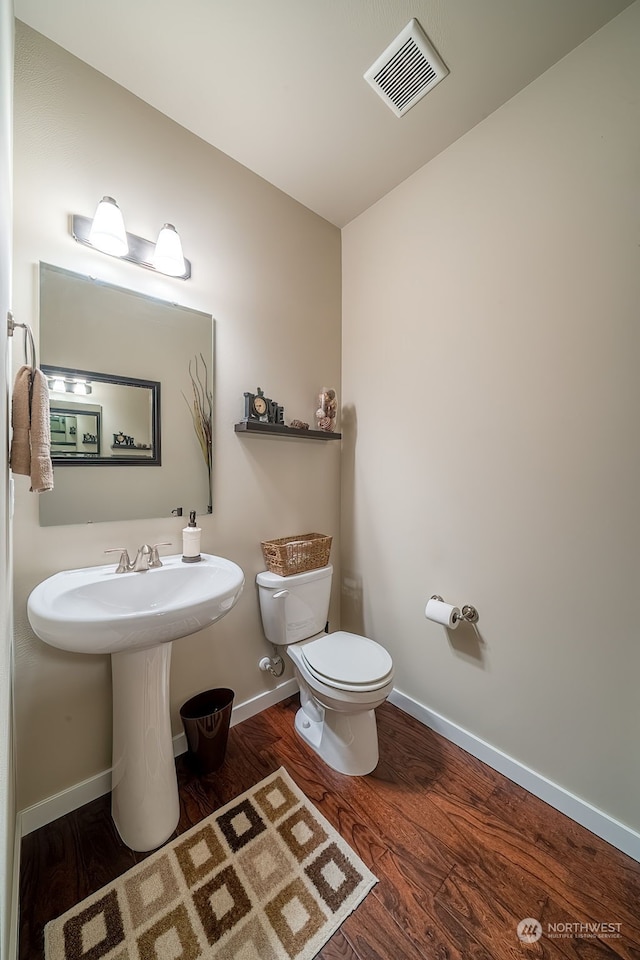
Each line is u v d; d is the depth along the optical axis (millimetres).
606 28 1138
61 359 1211
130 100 1331
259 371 1730
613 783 1181
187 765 1453
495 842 1173
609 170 1148
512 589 1410
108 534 1313
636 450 1125
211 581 1310
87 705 1260
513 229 1370
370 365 1951
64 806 1222
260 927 946
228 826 1206
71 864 1086
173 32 1154
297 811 1263
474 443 1512
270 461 1779
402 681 1825
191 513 1461
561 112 1239
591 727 1225
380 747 1564
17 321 1122
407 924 959
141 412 1383
